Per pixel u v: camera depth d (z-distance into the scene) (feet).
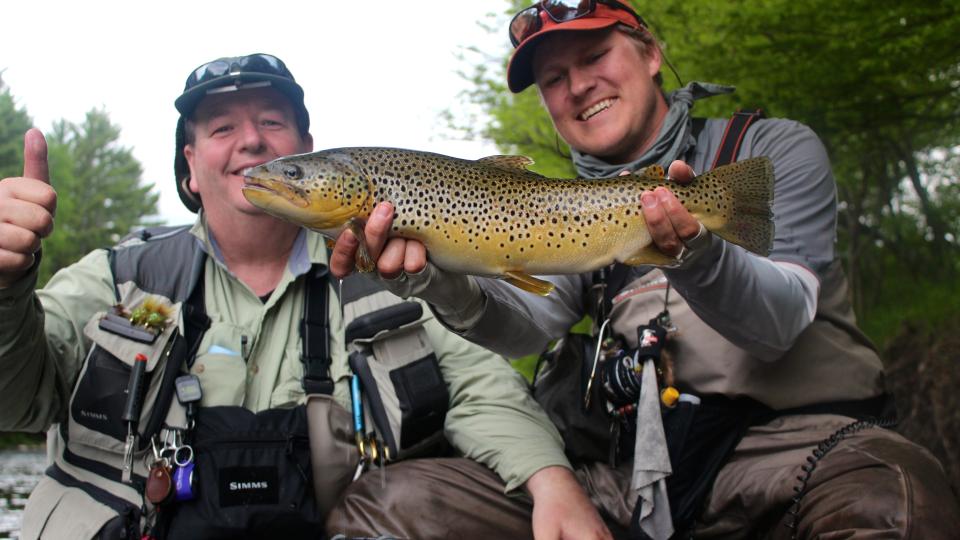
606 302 3.63
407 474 3.50
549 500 3.32
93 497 3.35
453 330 3.12
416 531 3.34
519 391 3.82
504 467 3.49
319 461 3.62
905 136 14.89
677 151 3.61
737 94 10.08
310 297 3.85
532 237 2.68
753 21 9.02
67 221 67.46
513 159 2.74
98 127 86.99
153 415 3.41
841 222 26.71
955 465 11.46
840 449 3.00
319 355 3.74
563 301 3.67
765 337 2.91
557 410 3.83
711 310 2.81
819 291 3.20
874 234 25.36
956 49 8.71
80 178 82.64
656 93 3.87
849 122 10.68
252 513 3.37
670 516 3.25
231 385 3.55
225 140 3.79
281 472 3.47
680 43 9.82
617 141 3.77
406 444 3.72
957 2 8.07
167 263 3.80
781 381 3.26
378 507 3.41
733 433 3.31
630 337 3.53
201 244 3.83
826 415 3.25
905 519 2.60
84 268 3.77
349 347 3.75
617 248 2.72
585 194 2.71
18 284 2.98
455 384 3.84
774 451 3.23
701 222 2.69
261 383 3.66
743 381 3.26
